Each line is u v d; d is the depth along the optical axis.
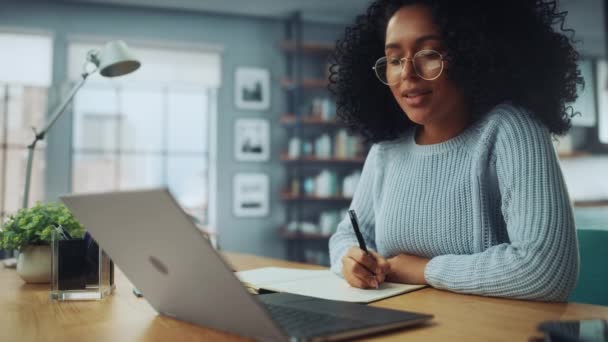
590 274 1.22
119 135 5.48
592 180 5.91
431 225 1.13
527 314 0.79
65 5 4.72
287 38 5.25
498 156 1.06
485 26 1.08
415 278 1.03
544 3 1.18
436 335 0.66
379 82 1.35
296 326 0.64
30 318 0.81
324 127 5.32
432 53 1.07
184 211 0.55
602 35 5.74
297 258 5.07
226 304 0.60
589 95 5.73
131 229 0.64
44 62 4.64
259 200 5.16
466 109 1.17
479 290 0.93
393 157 1.30
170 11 4.98
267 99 5.21
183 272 0.62
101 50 2.16
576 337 0.47
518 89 1.11
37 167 4.91
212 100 5.31
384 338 0.65
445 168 1.14
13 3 4.61
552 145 1.03
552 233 0.91
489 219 1.08
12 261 1.55
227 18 5.12
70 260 0.95
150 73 4.89
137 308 0.87
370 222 1.36
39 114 4.73
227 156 5.10
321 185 5.06
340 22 5.38
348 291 0.95
